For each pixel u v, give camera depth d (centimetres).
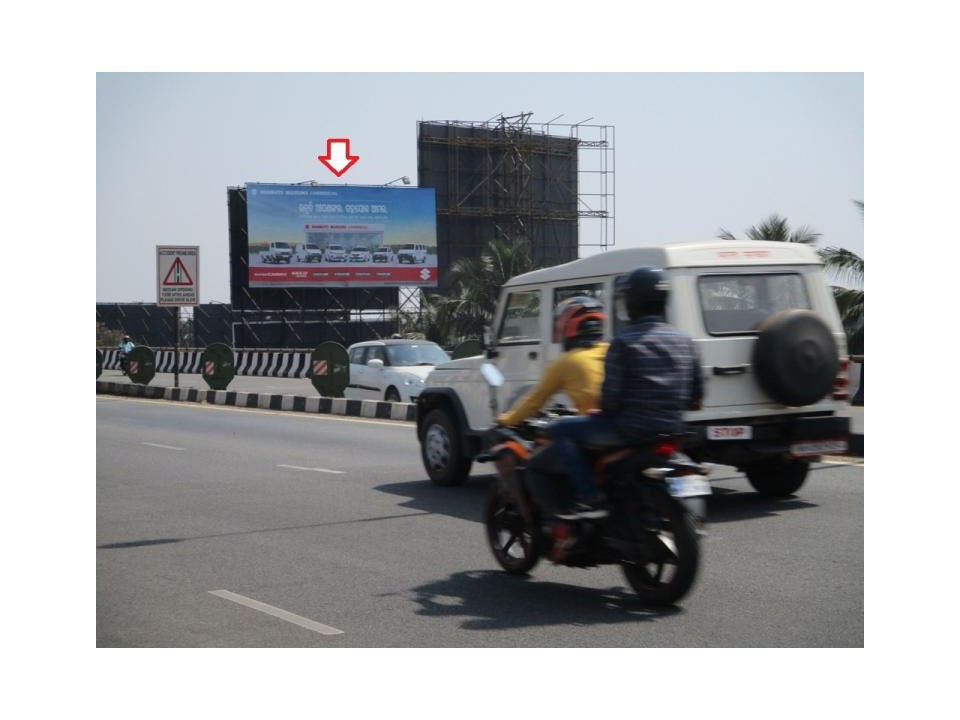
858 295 2409
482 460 1093
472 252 5700
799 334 927
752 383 938
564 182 5878
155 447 1655
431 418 1205
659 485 652
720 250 943
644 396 642
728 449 934
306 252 5403
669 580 652
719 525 919
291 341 5572
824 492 1082
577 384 712
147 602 694
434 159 5597
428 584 738
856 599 670
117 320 5728
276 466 1405
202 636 614
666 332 651
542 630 619
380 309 5747
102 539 916
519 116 5697
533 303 1075
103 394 3272
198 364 4894
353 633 618
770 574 738
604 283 984
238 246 5431
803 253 984
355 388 2302
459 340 4916
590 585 730
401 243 5503
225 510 1060
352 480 1263
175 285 2875
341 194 5431
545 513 699
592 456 677
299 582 748
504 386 1104
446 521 987
